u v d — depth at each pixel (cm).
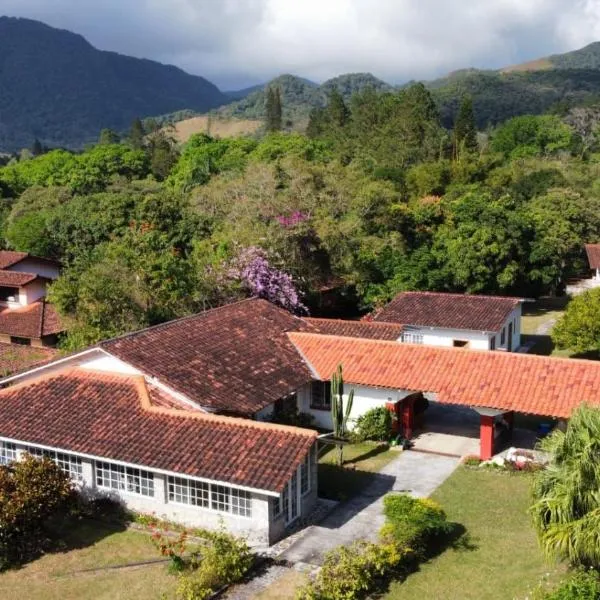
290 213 4709
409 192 7138
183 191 7444
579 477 1468
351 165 7656
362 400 2761
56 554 1917
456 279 4869
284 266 4281
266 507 1897
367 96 11475
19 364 3575
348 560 1689
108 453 2017
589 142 10388
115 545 1952
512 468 2392
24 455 2083
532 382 2500
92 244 5516
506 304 4006
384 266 4856
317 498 2214
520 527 1994
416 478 2377
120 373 2388
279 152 8919
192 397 2297
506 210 5231
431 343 3872
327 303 4941
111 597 1706
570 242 5575
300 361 2831
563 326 3562
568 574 1595
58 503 2009
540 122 10006
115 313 3412
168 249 4128
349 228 4709
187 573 1791
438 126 9669
